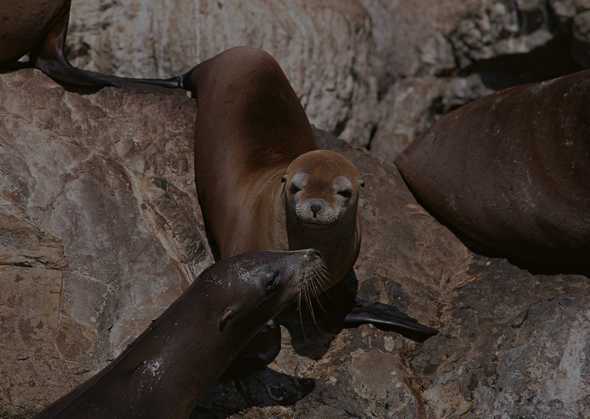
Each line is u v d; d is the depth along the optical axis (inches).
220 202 1331.2
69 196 1290.6
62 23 1421.0
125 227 1298.0
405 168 1547.7
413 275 1396.4
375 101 1932.8
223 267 1127.0
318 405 1203.2
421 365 1269.7
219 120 1392.7
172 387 1093.1
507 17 1899.6
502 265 1407.5
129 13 1692.9
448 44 1972.2
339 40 1817.2
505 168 1395.2
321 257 1198.3
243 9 1740.9
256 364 1222.3
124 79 1473.9
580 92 1344.7
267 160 1338.6
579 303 1249.4
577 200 1316.4
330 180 1172.5
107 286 1241.4
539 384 1191.6
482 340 1278.3
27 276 1192.2
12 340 1159.0
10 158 1290.6
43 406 1143.6
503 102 1443.2
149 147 1421.0
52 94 1400.1
